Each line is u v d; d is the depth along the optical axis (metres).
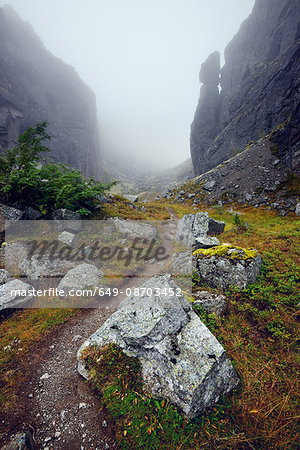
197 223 12.20
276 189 34.19
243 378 3.47
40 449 2.87
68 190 12.35
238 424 2.90
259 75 80.12
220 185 45.56
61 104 121.19
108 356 3.87
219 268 6.21
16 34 104.62
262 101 72.06
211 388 3.17
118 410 3.21
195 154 114.44
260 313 4.78
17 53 96.75
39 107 96.62
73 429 3.10
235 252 6.40
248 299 5.41
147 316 4.22
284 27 78.00
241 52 103.25
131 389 3.47
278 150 42.03
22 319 5.84
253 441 2.69
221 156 86.62
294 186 32.59
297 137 37.12
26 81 92.25
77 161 117.38
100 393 3.58
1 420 3.20
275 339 4.21
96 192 14.09
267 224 15.83
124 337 4.02
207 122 111.19
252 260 6.03
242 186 40.06
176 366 3.38
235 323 4.70
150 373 3.52
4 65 83.75
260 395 3.16
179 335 3.89
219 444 2.68
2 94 76.00
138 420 3.05
